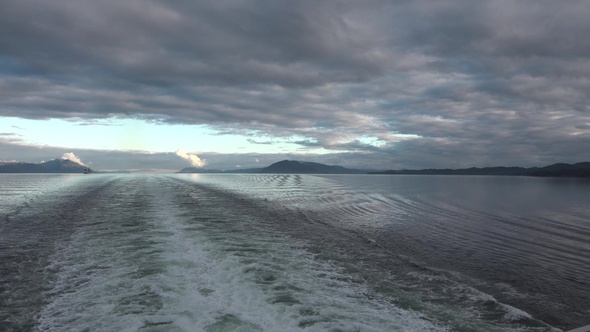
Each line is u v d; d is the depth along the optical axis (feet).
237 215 72.18
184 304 27.20
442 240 54.44
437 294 31.42
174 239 48.55
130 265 36.91
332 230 60.75
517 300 31.24
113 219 64.49
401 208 95.14
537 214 84.94
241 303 27.48
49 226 59.52
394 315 26.58
